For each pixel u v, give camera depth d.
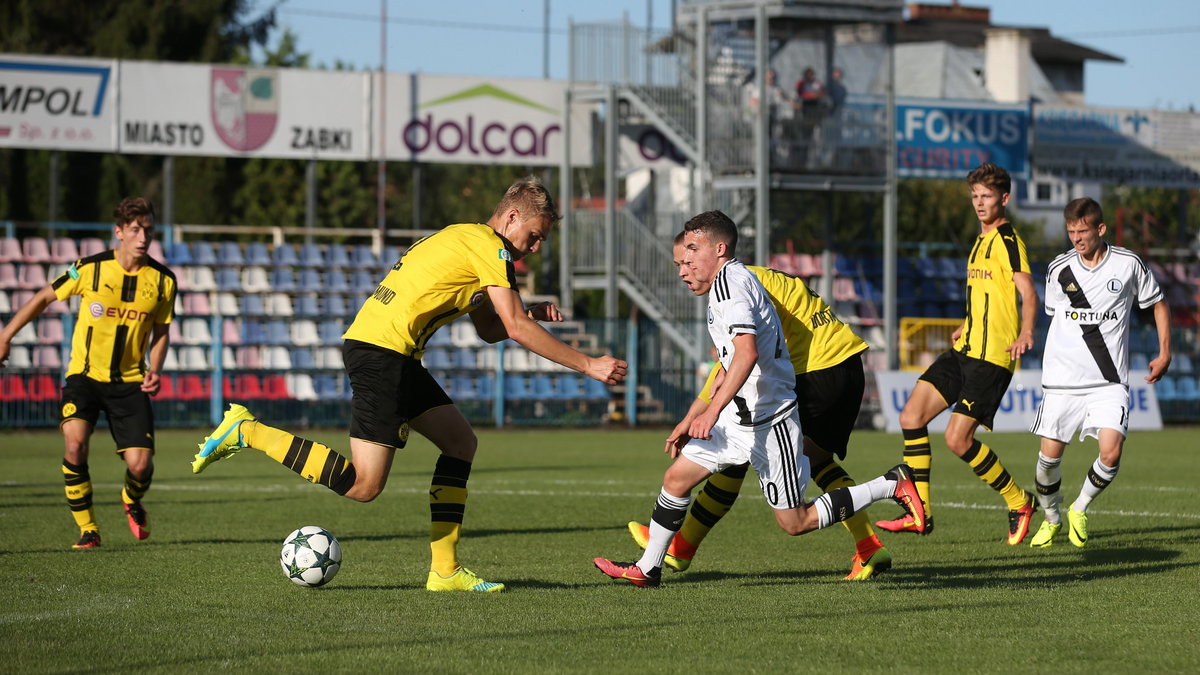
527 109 51.22
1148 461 31.25
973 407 15.91
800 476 11.49
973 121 51.47
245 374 45.66
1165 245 74.94
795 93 47.12
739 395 11.46
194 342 46.12
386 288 11.54
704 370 44.25
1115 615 10.66
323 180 81.38
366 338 11.41
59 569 13.34
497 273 11.20
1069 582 12.56
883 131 48.31
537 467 29.19
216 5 75.69
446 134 50.56
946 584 12.43
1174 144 55.78
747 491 23.22
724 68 47.72
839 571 13.51
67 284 15.17
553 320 12.35
